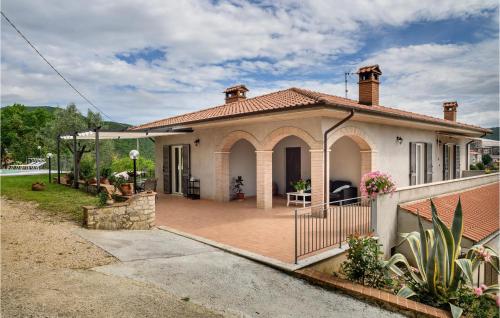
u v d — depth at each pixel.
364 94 14.62
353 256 6.02
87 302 4.25
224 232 8.59
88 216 8.13
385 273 6.05
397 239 9.63
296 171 15.37
